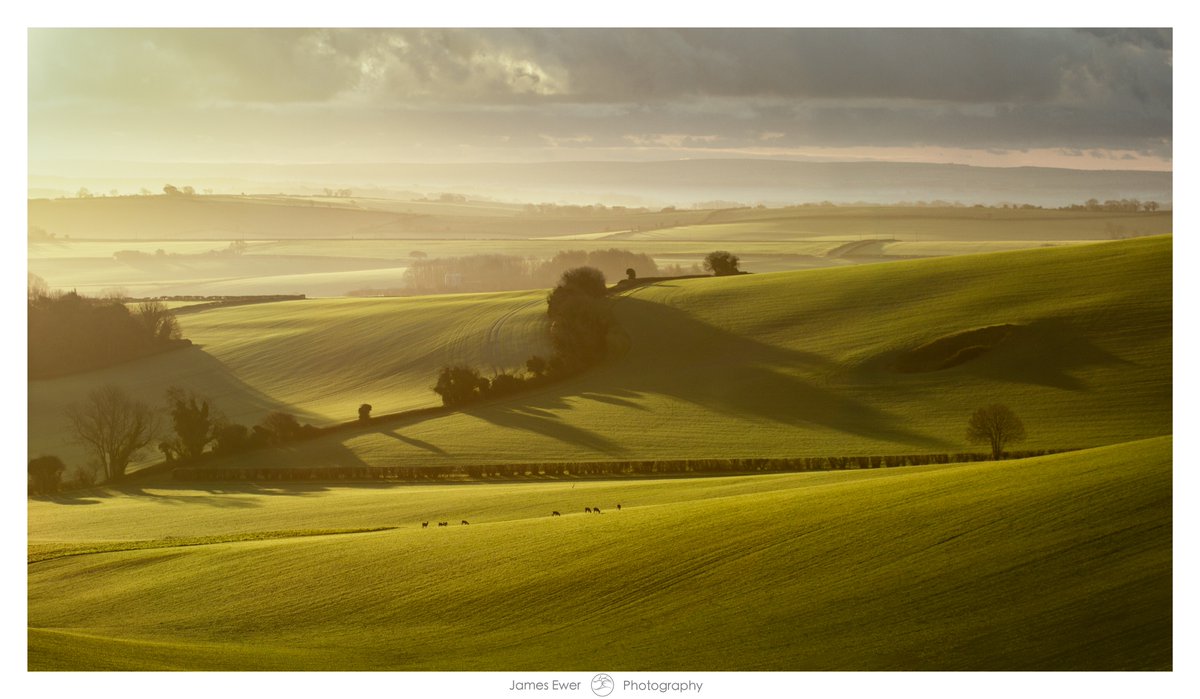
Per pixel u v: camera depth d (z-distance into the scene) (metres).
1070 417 63.38
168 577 36.44
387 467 65.38
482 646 28.03
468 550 36.19
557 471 61.84
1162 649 23.23
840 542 30.53
